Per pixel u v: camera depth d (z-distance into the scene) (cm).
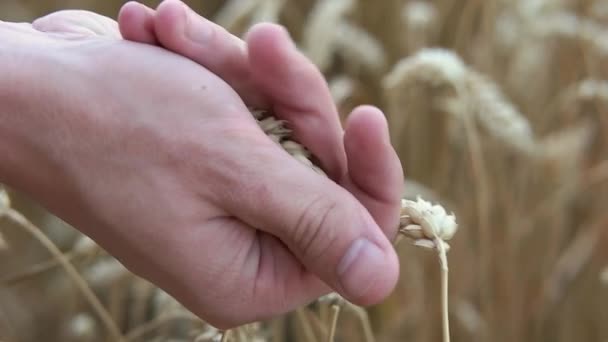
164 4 41
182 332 61
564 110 85
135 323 66
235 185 39
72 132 40
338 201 40
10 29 42
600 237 80
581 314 81
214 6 115
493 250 77
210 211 40
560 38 89
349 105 84
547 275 79
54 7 114
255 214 40
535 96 88
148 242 41
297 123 43
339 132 43
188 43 41
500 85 85
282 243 42
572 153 82
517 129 65
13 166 41
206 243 40
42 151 40
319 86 42
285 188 39
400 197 42
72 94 40
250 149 39
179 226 40
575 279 80
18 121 40
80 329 66
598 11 90
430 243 42
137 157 40
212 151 39
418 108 79
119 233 41
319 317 56
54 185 41
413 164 81
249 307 42
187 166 39
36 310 90
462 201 78
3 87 40
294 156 42
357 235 40
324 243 40
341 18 87
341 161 43
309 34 78
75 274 51
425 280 76
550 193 82
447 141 78
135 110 40
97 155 40
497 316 77
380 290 40
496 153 77
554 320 80
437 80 61
